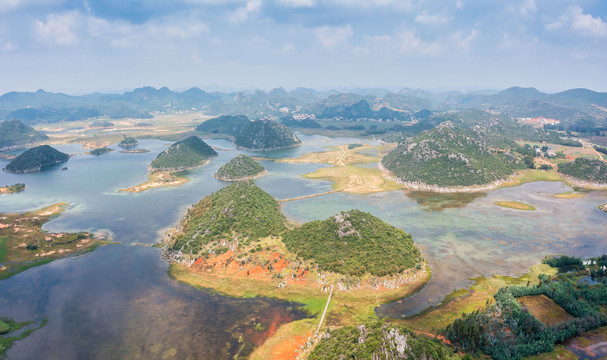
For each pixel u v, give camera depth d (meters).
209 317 121.38
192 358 102.50
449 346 102.56
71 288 142.88
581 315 116.88
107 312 126.12
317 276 140.25
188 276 149.25
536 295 129.88
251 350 104.94
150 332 114.44
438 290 135.50
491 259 161.25
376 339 94.56
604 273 143.25
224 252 160.88
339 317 119.00
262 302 129.25
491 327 109.19
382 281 137.12
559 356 101.19
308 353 101.81
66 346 109.25
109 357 104.19
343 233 160.62
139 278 149.50
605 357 100.69
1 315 125.94
